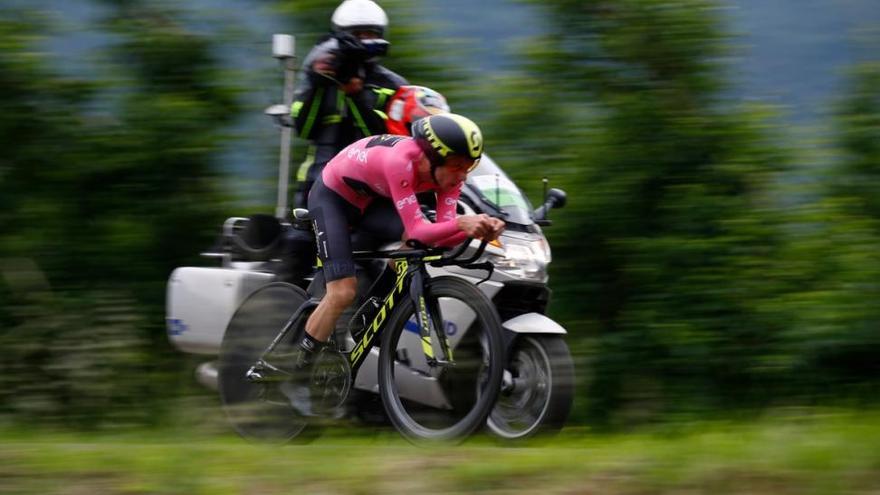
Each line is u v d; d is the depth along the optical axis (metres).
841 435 7.95
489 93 17.48
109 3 18.08
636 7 16.83
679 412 14.73
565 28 17.30
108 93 17.91
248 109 18.17
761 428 9.59
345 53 12.24
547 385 10.73
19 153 17.66
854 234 15.30
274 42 14.29
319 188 10.88
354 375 10.76
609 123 16.73
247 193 17.83
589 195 16.52
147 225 17.58
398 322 10.46
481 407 9.81
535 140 17.16
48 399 13.11
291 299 11.28
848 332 14.59
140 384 12.88
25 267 17.16
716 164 16.44
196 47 18.11
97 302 15.73
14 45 17.41
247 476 7.48
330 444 10.68
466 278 10.97
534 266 11.08
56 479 7.46
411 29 17.59
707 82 16.78
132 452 8.07
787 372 15.05
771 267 15.45
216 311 12.12
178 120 17.48
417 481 7.24
